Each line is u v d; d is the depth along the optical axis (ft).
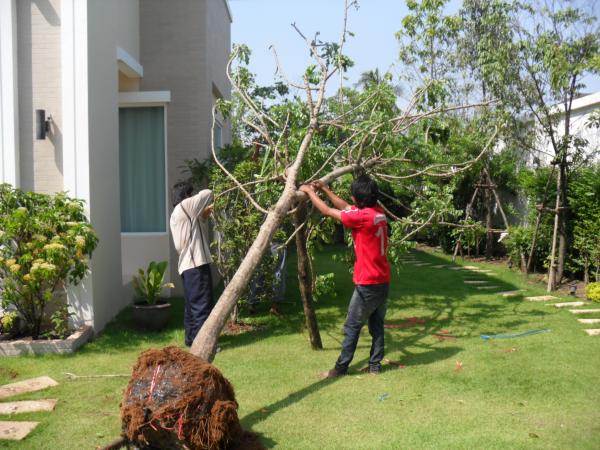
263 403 14.07
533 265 35.47
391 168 22.75
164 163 27.89
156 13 30.07
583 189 29.12
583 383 14.96
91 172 20.79
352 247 22.06
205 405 10.67
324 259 42.24
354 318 15.88
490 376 15.64
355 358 17.97
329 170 21.24
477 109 38.96
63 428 12.72
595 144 32.35
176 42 30.14
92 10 20.97
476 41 36.91
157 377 11.02
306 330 21.72
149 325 21.29
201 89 30.17
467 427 12.32
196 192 27.94
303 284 18.53
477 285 31.07
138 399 10.76
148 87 30.25
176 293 28.30
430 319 23.17
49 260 18.25
